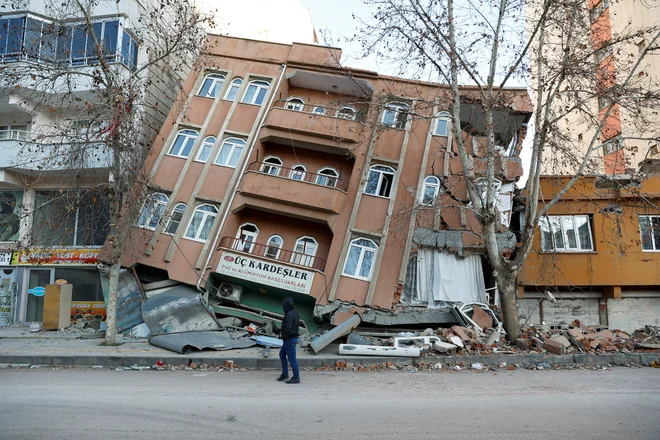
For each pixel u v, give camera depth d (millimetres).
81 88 20203
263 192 18953
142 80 21016
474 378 10430
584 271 19312
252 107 20812
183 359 12664
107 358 12711
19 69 19359
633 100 14359
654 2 22312
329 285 17922
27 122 21969
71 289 20188
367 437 5770
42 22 20359
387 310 17484
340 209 18875
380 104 16594
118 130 15359
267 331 17156
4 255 21312
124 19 20719
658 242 19422
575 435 5844
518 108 19344
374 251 18344
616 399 7871
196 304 17078
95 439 5660
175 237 18641
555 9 13906
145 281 19094
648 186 19391
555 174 17797
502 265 14461
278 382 9820
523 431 6004
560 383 9602
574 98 14828
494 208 14969
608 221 19531
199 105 21078
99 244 21172
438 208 15617
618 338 14648
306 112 20094
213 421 6430
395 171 19297
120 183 15430
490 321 17188
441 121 20047
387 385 9469
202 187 19484
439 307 17797
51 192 21594
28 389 8695
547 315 19688
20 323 21047
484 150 18906
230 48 21984
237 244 19922
